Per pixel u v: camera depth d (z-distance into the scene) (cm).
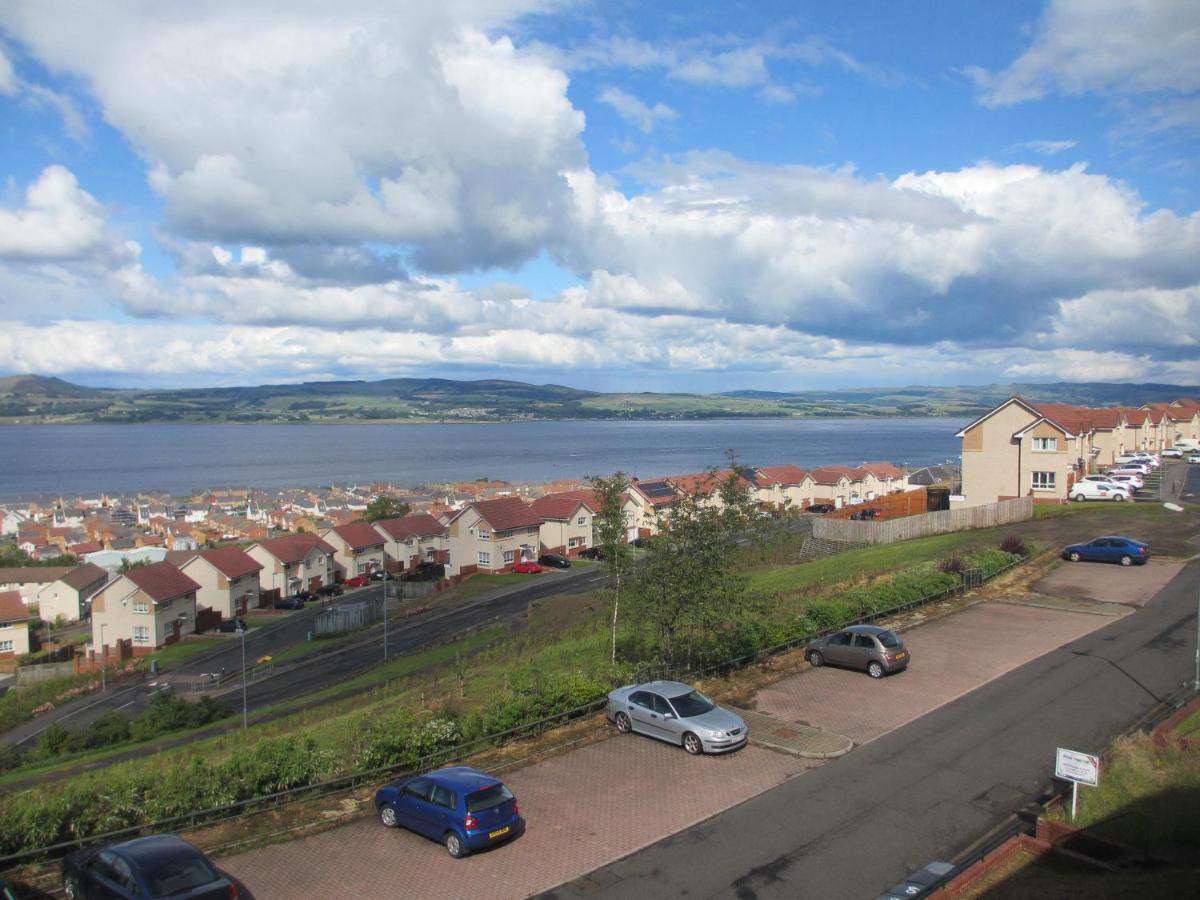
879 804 1927
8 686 7038
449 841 1712
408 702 3088
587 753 2252
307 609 8788
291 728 3581
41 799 1855
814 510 10944
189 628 8025
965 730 2361
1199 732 2248
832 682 2812
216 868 1435
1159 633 3247
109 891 1395
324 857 1719
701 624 2814
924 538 5944
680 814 1894
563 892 1581
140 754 3928
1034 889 1521
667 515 2905
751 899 1551
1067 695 2614
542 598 7062
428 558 10962
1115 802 1825
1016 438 7081
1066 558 4678
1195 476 8231
